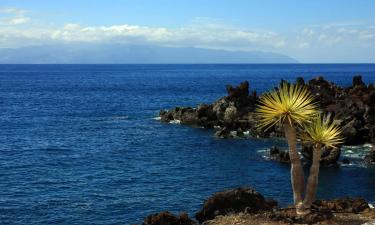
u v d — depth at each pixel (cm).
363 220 1756
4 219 2691
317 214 1762
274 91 1864
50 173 3850
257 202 2062
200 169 4034
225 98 6662
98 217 2731
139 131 6222
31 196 3159
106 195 3184
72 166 4134
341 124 5106
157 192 3269
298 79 7062
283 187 3431
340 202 2016
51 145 5172
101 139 5600
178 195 3194
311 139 1788
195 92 13012
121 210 2855
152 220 1983
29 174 3809
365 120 5338
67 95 12062
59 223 2631
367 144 5038
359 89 6706
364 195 3231
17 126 6625
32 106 9381
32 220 2680
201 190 3334
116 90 13862
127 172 3906
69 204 2975
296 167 1800
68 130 6291
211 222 1861
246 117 6250
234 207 2056
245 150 4884
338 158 4194
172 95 12038
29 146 5097
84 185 3459
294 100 1759
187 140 5528
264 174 3844
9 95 11900
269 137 5584
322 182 3566
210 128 6450
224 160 4403
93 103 10088
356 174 3806
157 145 5216
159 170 3988
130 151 4869
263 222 1769
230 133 5916
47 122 7100
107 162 4316
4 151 4797
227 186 3453
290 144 1797
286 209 1948
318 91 6700
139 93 12712
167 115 7269
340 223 1716
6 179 3628
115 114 8175
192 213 2786
